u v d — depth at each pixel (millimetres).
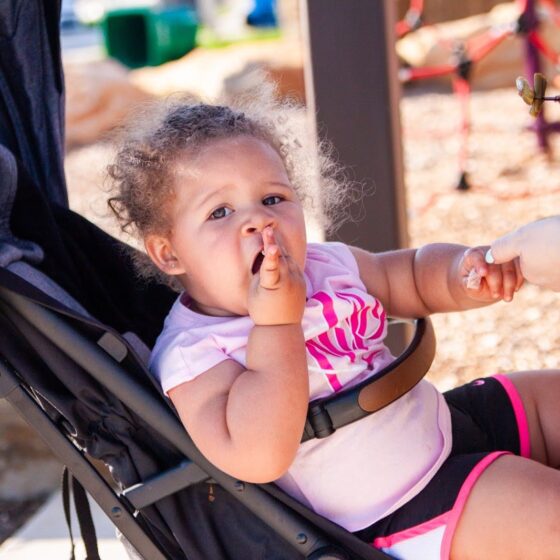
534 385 2486
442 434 2244
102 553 3420
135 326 2562
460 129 8453
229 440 2025
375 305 2414
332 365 2254
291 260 2070
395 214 3363
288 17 13805
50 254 2436
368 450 2168
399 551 2115
